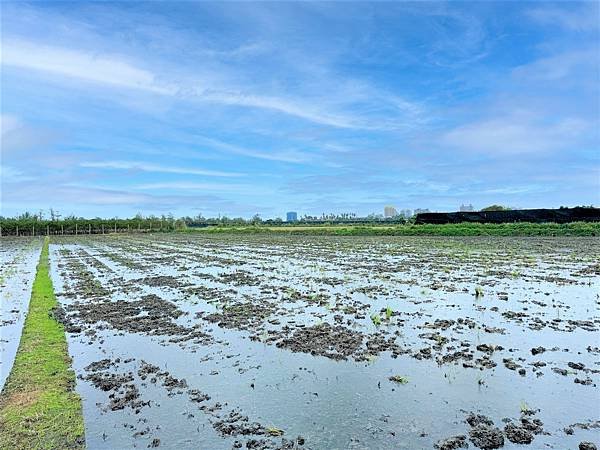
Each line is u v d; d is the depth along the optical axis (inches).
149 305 669.9
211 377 379.9
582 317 541.3
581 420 293.6
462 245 1549.0
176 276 973.8
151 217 3971.5
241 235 2847.0
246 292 759.7
